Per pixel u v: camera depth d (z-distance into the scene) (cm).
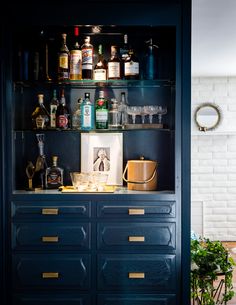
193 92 521
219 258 270
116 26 250
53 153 279
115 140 277
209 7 262
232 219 521
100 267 246
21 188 271
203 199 523
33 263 246
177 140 244
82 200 245
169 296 245
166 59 272
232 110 519
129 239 244
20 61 262
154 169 260
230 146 523
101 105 263
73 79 258
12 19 246
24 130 255
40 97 266
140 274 244
